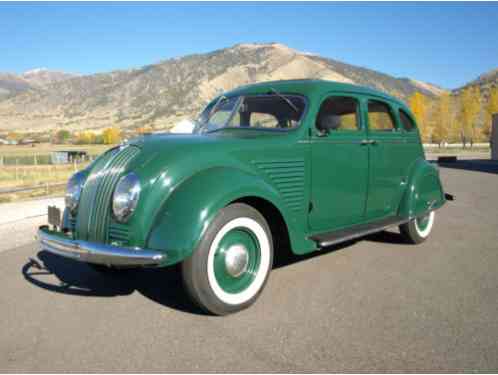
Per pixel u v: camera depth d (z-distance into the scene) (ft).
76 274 15.11
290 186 13.34
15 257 17.39
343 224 15.46
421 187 18.52
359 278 14.43
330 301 12.37
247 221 11.51
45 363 9.00
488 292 13.14
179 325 10.81
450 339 10.03
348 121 15.49
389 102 17.69
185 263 10.77
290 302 12.28
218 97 16.78
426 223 19.72
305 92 14.38
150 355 9.32
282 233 13.15
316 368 8.78
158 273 15.20
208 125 15.71
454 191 41.19
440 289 13.39
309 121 13.88
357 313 11.52
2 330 10.57
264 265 12.01
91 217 11.64
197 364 8.94
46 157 193.36
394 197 17.74
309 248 13.24
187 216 10.48
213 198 10.69
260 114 14.89
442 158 108.17
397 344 9.79
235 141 12.53
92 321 11.07
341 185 14.98
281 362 9.02
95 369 8.76
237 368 8.77
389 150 17.13
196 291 10.85
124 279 14.53
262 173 12.64
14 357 9.26
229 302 11.28
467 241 19.88
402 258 16.92
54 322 11.03
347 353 9.38
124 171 11.38
